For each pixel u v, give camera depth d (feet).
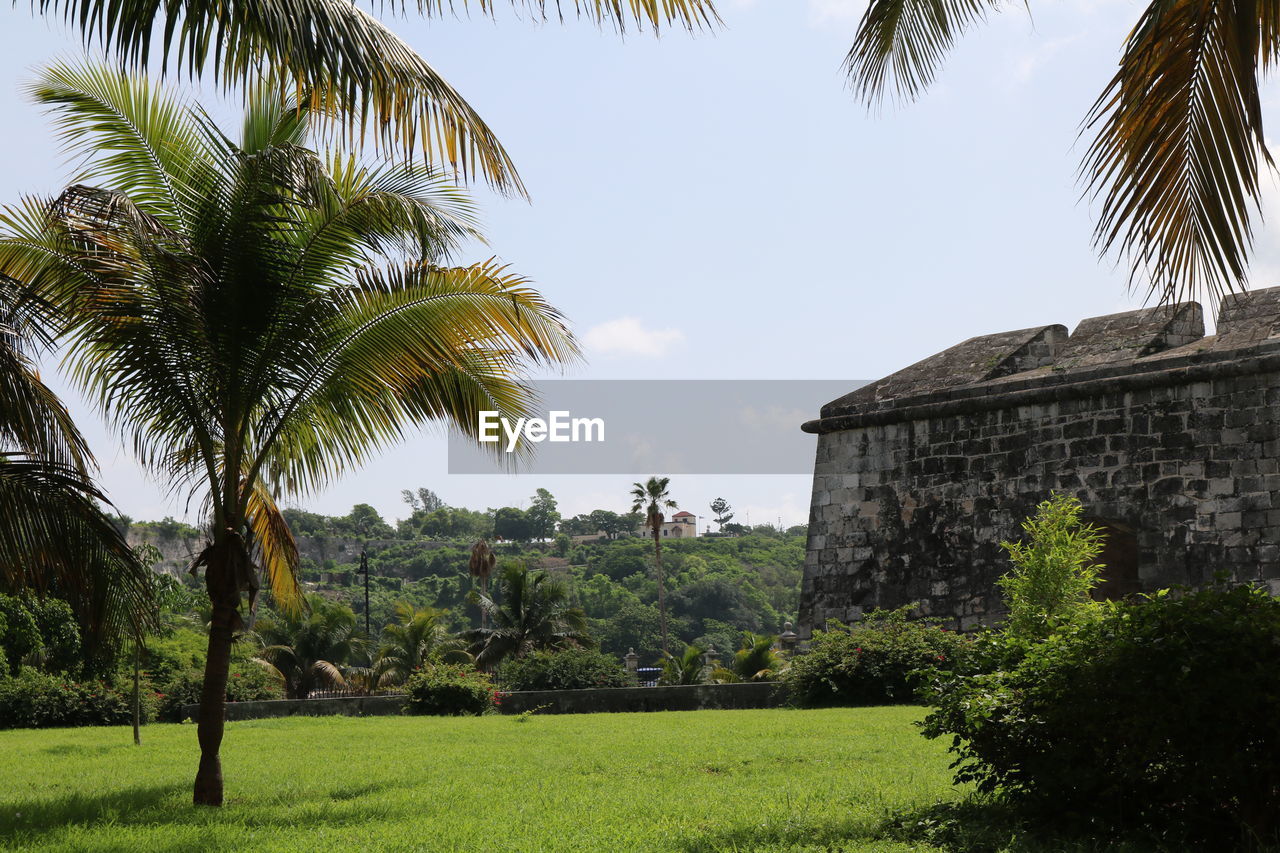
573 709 70.49
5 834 24.89
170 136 29.63
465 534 544.21
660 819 24.03
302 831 24.40
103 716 77.61
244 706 73.92
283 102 29.50
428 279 30.73
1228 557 52.11
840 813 23.32
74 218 27.12
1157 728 17.97
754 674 139.44
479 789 30.40
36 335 28.12
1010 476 60.34
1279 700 17.15
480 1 23.21
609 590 335.26
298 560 39.93
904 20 26.35
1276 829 17.80
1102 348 59.93
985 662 22.57
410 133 23.91
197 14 21.79
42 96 29.37
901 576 63.67
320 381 31.55
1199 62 20.58
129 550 32.04
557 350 33.09
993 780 21.70
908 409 64.49
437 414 35.06
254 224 28.86
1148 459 55.42
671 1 22.70
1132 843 18.44
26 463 30.17
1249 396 52.60
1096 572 59.11
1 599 76.84
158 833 24.54
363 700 74.18
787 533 456.86
